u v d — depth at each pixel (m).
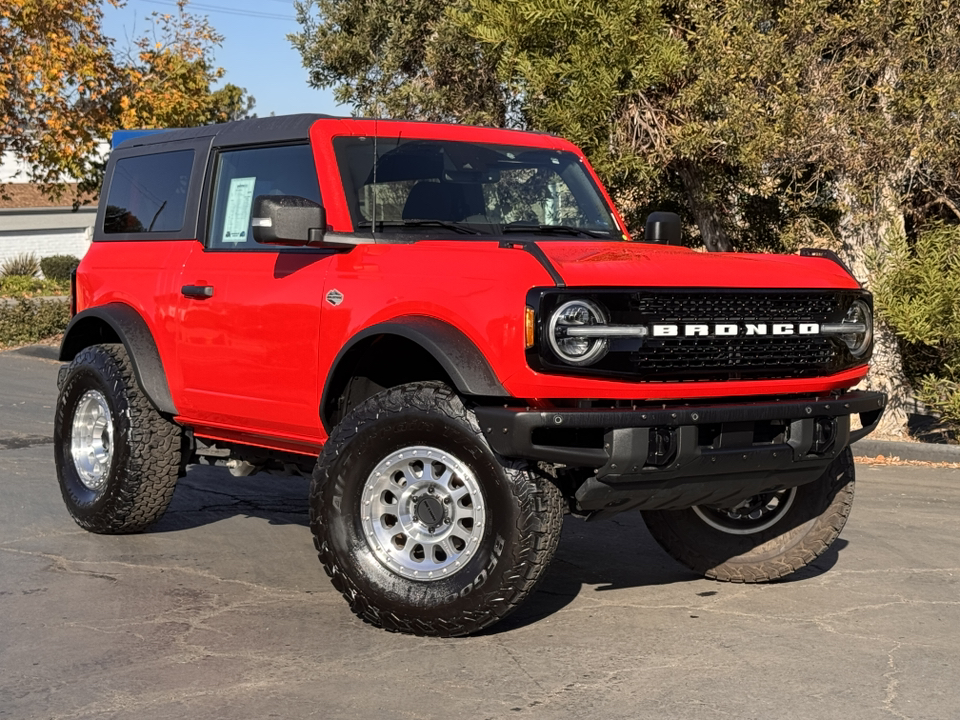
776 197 11.62
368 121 5.72
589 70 10.41
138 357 6.29
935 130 9.63
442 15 14.84
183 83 25.86
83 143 24.52
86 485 6.75
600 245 5.27
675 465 4.61
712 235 11.97
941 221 10.73
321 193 5.45
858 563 6.25
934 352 11.20
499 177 5.92
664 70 10.34
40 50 24.05
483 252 4.73
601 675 4.37
